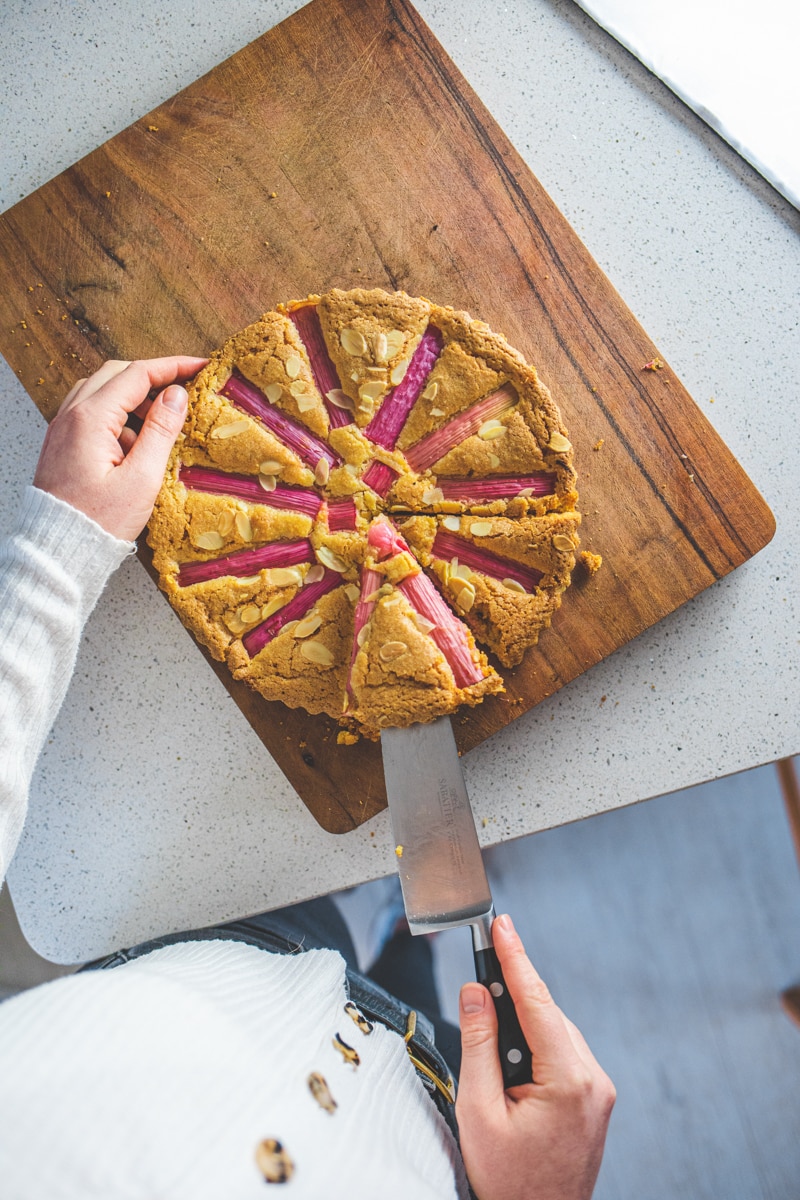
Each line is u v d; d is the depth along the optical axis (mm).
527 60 683
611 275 680
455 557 625
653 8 667
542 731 674
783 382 675
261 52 660
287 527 623
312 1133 427
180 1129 393
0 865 537
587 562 640
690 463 646
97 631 686
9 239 662
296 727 646
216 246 659
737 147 669
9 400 688
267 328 630
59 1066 393
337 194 657
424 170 655
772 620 671
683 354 677
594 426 649
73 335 661
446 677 607
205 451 628
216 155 661
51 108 691
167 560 626
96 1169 376
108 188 662
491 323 651
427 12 686
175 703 685
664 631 672
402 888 594
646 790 669
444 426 624
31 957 705
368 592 613
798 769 871
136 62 690
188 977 491
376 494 625
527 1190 516
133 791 686
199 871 682
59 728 686
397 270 655
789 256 675
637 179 679
